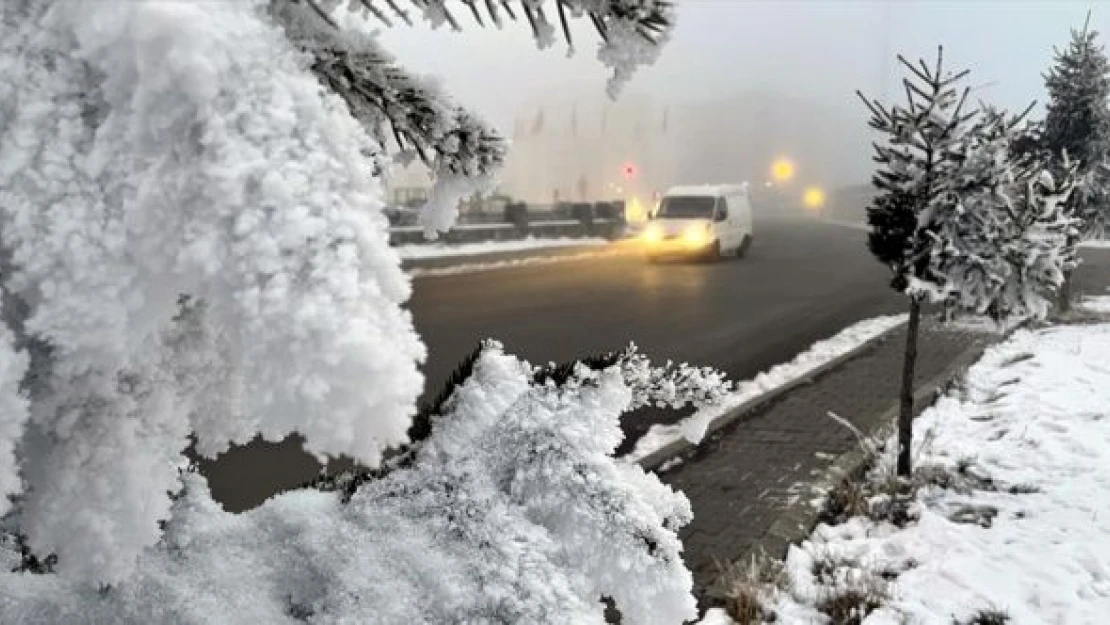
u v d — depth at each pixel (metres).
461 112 1.26
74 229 0.69
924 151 5.99
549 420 1.44
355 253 0.66
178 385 0.99
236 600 1.24
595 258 27.09
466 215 31.92
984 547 5.06
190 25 0.64
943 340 12.63
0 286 0.72
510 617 1.24
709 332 13.20
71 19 0.71
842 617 4.23
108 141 0.69
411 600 1.25
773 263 25.31
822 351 11.82
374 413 0.63
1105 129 14.09
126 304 0.70
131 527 0.88
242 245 0.64
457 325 13.41
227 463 6.29
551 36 1.14
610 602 3.68
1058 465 6.59
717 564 4.67
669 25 1.12
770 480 6.37
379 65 1.11
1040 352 11.44
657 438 7.40
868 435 7.50
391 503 1.39
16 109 0.71
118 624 1.18
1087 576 4.69
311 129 0.70
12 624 1.14
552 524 1.39
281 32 0.74
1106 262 26.22
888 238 6.21
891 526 5.48
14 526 0.95
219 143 0.66
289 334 0.62
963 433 7.60
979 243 5.89
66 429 0.84
